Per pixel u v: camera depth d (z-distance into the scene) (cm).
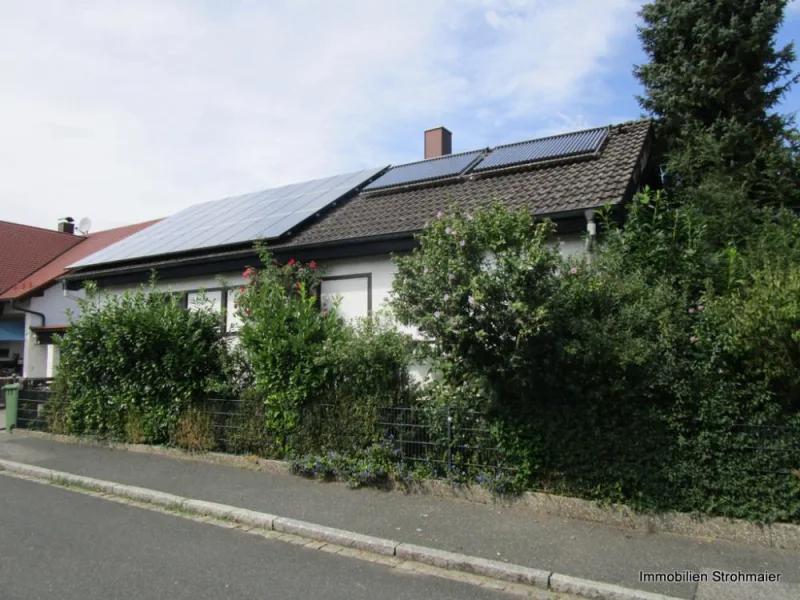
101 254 1437
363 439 686
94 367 966
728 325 502
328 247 976
